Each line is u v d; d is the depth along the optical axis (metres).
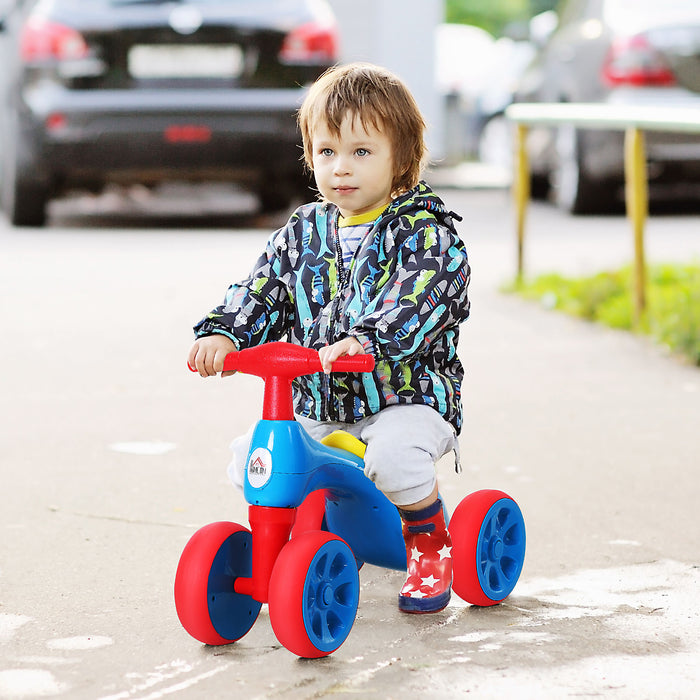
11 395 5.71
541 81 13.06
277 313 3.28
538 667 2.91
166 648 3.06
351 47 16.45
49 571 3.60
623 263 8.69
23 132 10.38
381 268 3.17
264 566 2.98
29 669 2.93
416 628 3.17
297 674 2.88
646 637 3.10
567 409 5.48
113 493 4.34
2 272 8.88
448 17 35.47
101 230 11.20
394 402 3.17
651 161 11.41
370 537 3.36
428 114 16.89
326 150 3.19
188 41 10.02
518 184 8.40
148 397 5.71
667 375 6.13
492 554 3.35
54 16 10.16
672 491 4.35
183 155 10.15
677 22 11.36
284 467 2.95
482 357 6.52
